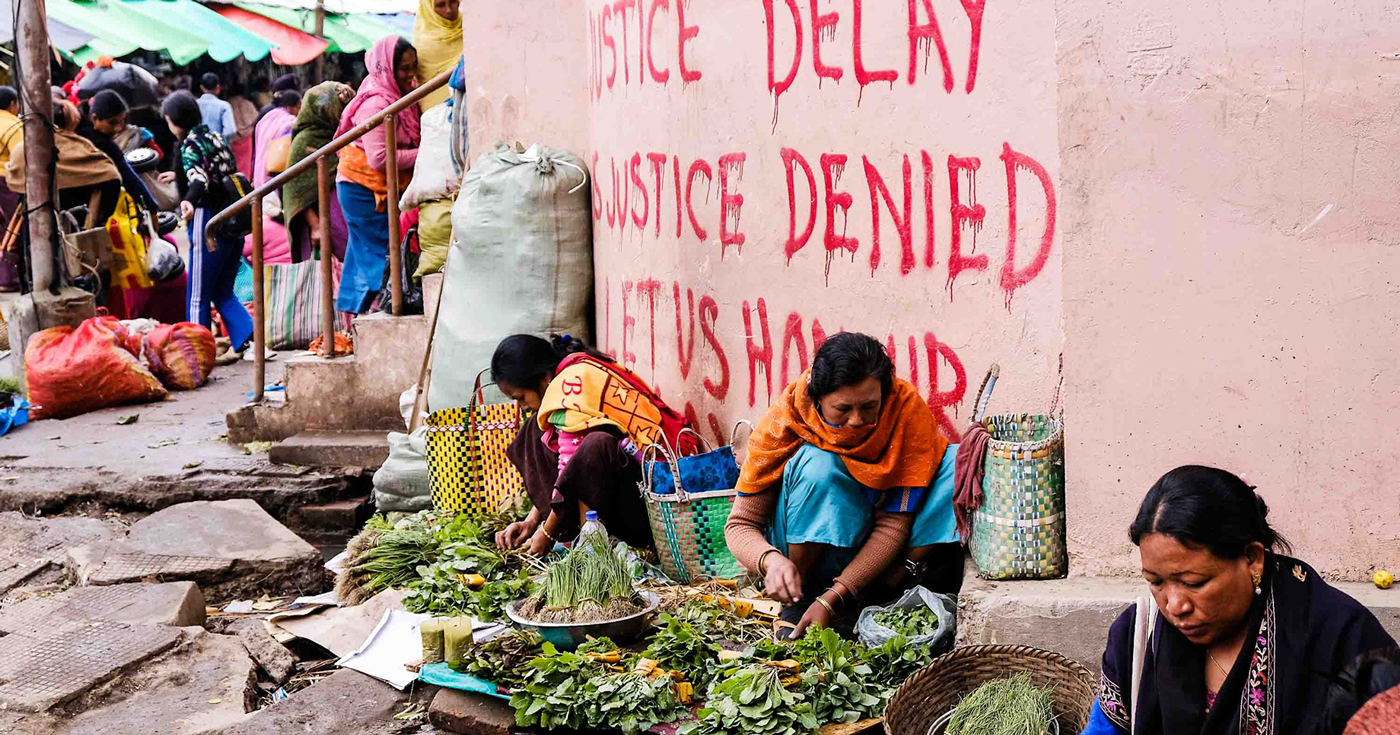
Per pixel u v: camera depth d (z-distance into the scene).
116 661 4.07
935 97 3.99
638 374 5.45
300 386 6.86
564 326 5.92
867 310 4.27
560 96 6.32
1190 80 3.21
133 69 13.23
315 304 9.72
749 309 4.67
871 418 3.68
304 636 4.34
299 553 5.15
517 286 5.86
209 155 9.45
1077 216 3.34
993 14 3.82
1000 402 3.99
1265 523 2.16
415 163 7.43
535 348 4.86
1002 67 3.83
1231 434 3.32
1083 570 3.51
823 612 3.76
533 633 3.78
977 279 3.99
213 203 9.49
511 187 5.82
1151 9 3.21
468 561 4.62
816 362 3.66
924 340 4.14
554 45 6.29
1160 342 3.33
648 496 4.46
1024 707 2.93
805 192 4.40
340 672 3.96
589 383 4.70
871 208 4.21
